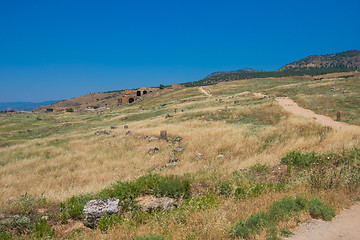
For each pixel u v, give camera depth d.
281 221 4.68
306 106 31.45
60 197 8.23
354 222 4.57
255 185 7.10
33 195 9.30
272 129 18.91
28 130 48.09
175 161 14.15
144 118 50.56
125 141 23.28
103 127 42.47
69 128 50.56
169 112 49.66
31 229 5.78
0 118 64.25
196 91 94.75
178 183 7.35
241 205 5.73
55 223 6.18
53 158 19.41
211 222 4.75
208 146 15.97
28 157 20.86
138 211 6.20
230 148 14.99
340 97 35.06
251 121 25.20
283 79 116.00
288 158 9.87
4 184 12.29
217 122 26.03
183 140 19.42
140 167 14.16
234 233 4.24
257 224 4.42
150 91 123.88
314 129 17.88
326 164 7.97
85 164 16.30
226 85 101.19
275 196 6.07
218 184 7.64
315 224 4.58
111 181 11.01
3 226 5.70
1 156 21.70
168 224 5.13
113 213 5.99
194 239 4.28
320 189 6.27
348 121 21.61
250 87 87.81
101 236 4.97
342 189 6.12
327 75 123.50
